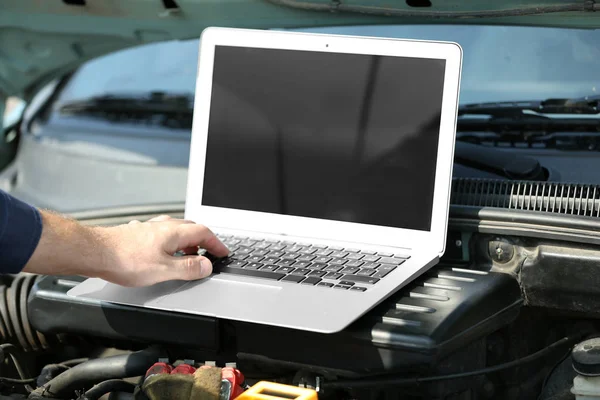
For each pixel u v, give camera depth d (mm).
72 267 980
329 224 1219
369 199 1198
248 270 1134
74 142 1953
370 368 984
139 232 1062
